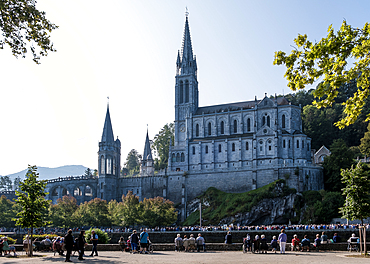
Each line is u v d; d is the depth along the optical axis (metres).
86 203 138.62
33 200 60.41
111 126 174.12
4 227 144.12
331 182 141.12
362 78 26.53
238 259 43.16
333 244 59.66
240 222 129.88
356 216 57.47
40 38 43.72
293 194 131.62
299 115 159.75
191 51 188.12
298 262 39.47
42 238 77.12
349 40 25.69
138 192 165.00
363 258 45.00
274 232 88.44
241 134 164.62
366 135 170.75
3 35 42.06
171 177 159.00
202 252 57.53
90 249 62.75
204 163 162.50
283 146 150.25
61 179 170.25
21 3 41.47
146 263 38.31
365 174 58.25
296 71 27.20
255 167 145.12
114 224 131.50
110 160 170.50
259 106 162.75
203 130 171.62
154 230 114.19
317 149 184.38
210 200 144.50
